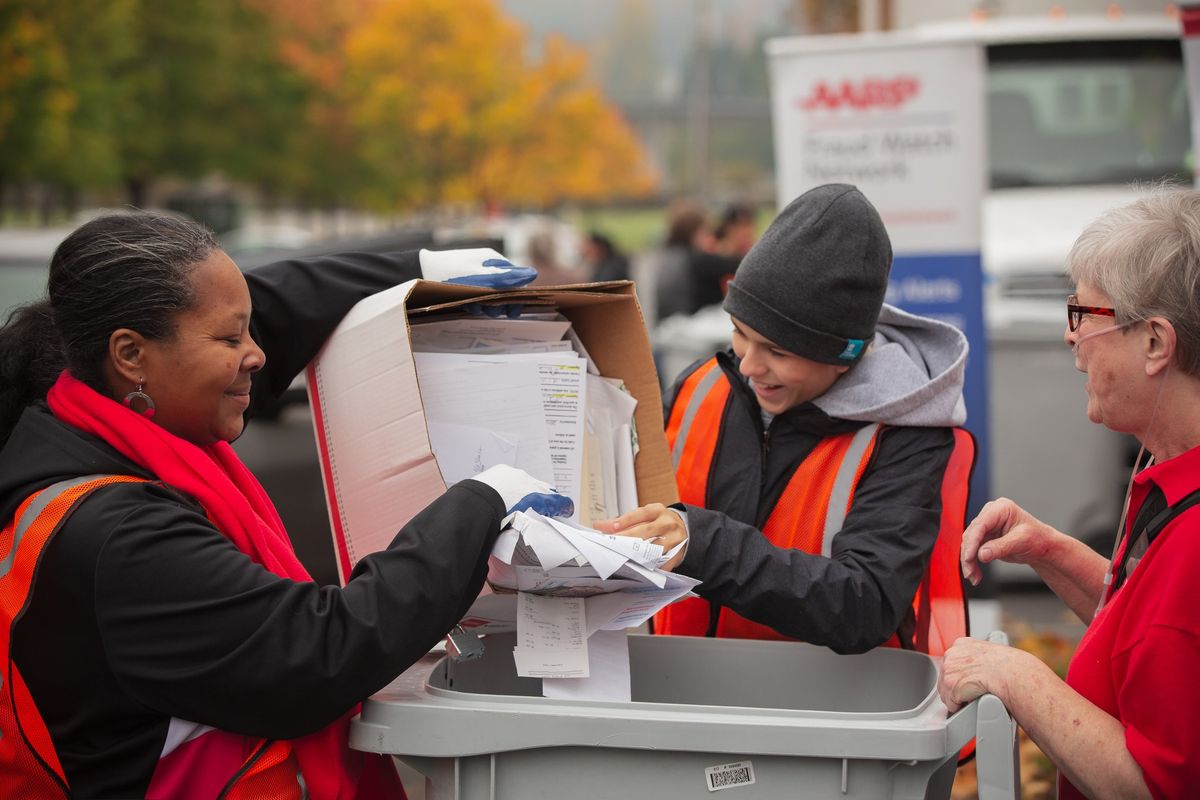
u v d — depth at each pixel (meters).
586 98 47.72
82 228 1.96
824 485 2.46
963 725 1.91
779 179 5.81
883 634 2.24
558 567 1.99
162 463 1.95
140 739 1.90
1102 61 7.68
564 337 2.47
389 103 37.44
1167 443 2.02
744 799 1.91
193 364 1.95
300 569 2.10
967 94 5.55
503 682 2.30
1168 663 1.85
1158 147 7.55
